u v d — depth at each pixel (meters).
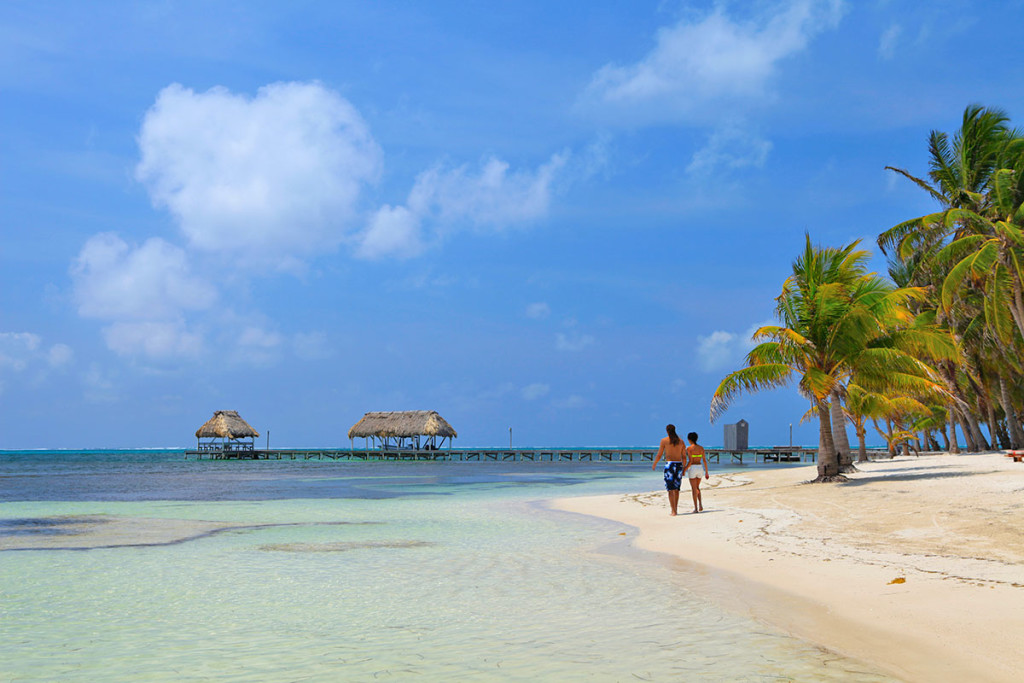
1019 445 36.34
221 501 23.41
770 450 73.81
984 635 5.79
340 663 5.64
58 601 8.14
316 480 39.66
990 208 27.80
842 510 14.38
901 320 21.11
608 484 33.06
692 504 18.47
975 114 28.41
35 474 51.97
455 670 5.40
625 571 9.66
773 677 5.10
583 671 5.32
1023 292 27.08
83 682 5.23
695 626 6.60
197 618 7.26
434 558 11.06
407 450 90.62
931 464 28.42
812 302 21.19
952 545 9.68
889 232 30.16
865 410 25.69
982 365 38.94
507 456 91.81
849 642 5.94
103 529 15.34
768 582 8.51
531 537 13.56
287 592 8.53
